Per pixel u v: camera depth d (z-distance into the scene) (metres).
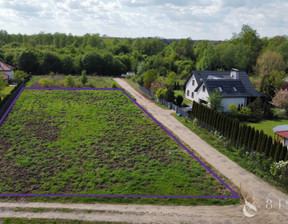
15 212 14.85
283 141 24.66
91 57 75.06
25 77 56.12
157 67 81.06
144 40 130.25
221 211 15.48
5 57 71.75
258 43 93.56
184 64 87.62
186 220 14.61
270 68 66.25
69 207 15.42
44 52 72.00
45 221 14.17
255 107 34.84
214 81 37.91
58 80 55.38
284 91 37.44
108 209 15.34
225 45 93.62
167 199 16.38
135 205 15.77
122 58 86.12
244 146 23.39
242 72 42.00
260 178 19.44
